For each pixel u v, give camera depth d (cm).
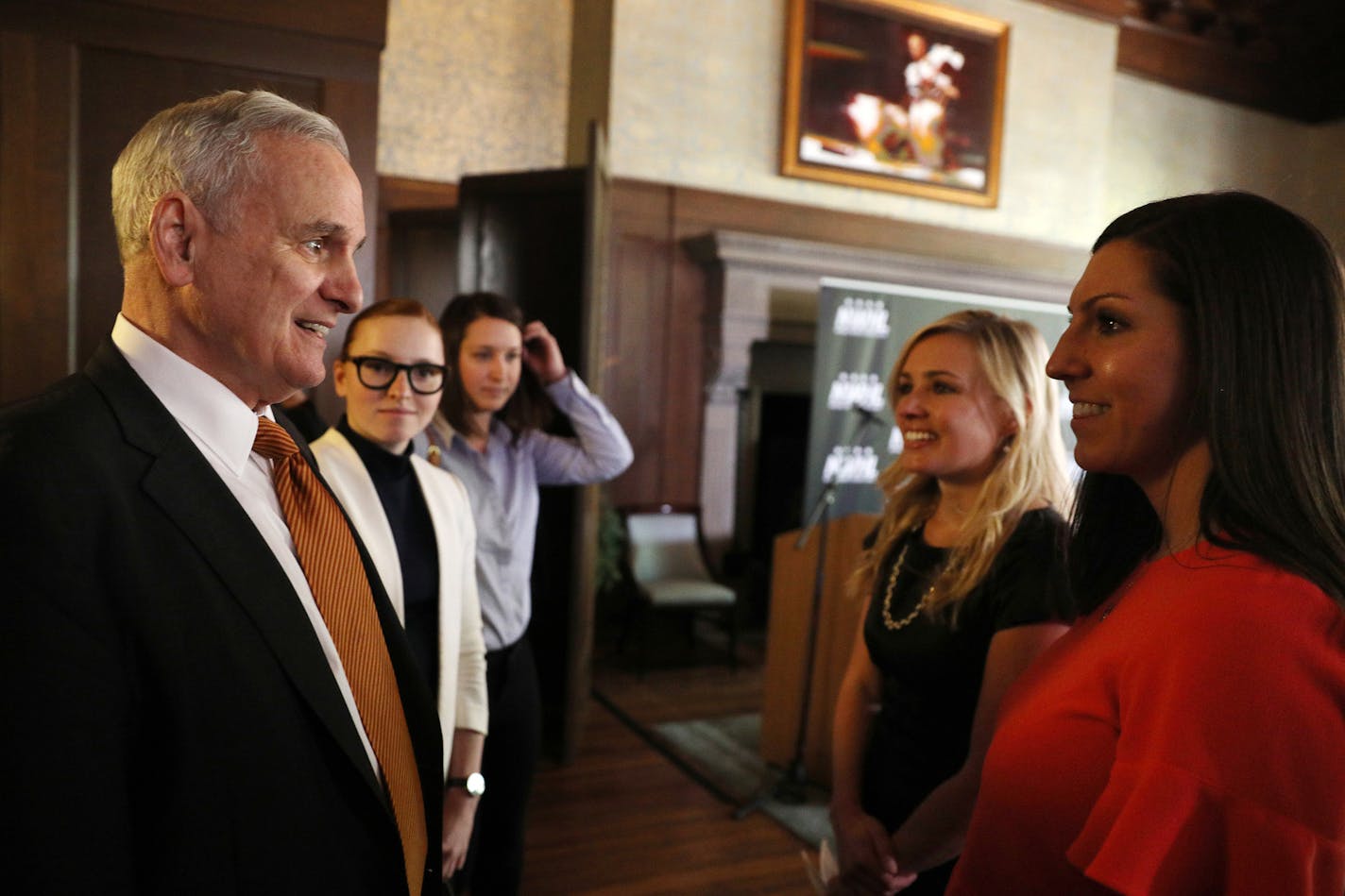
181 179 81
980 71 685
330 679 84
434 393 162
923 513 150
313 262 85
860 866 129
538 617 384
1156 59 746
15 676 64
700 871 290
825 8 635
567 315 378
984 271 662
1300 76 221
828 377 554
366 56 243
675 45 602
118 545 72
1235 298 71
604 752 395
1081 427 81
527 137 605
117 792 68
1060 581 119
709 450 634
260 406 93
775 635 383
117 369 82
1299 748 61
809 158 639
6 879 62
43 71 216
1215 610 66
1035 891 78
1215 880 62
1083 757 75
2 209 215
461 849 158
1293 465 69
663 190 604
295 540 91
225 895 74
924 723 133
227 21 229
